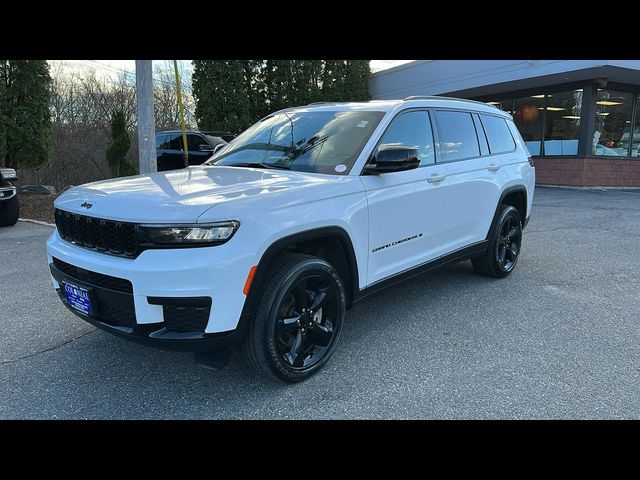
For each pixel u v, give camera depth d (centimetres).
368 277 366
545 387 313
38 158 1359
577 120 1572
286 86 1847
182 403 299
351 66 1991
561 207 1128
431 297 492
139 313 268
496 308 460
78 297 303
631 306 464
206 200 278
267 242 282
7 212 919
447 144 455
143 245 268
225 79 1706
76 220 310
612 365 343
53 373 335
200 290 262
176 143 1336
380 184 365
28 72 1291
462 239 476
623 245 728
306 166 371
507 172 528
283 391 311
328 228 321
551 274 573
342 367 343
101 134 2333
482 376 328
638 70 1367
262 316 289
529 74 1485
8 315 443
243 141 444
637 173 1677
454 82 1733
